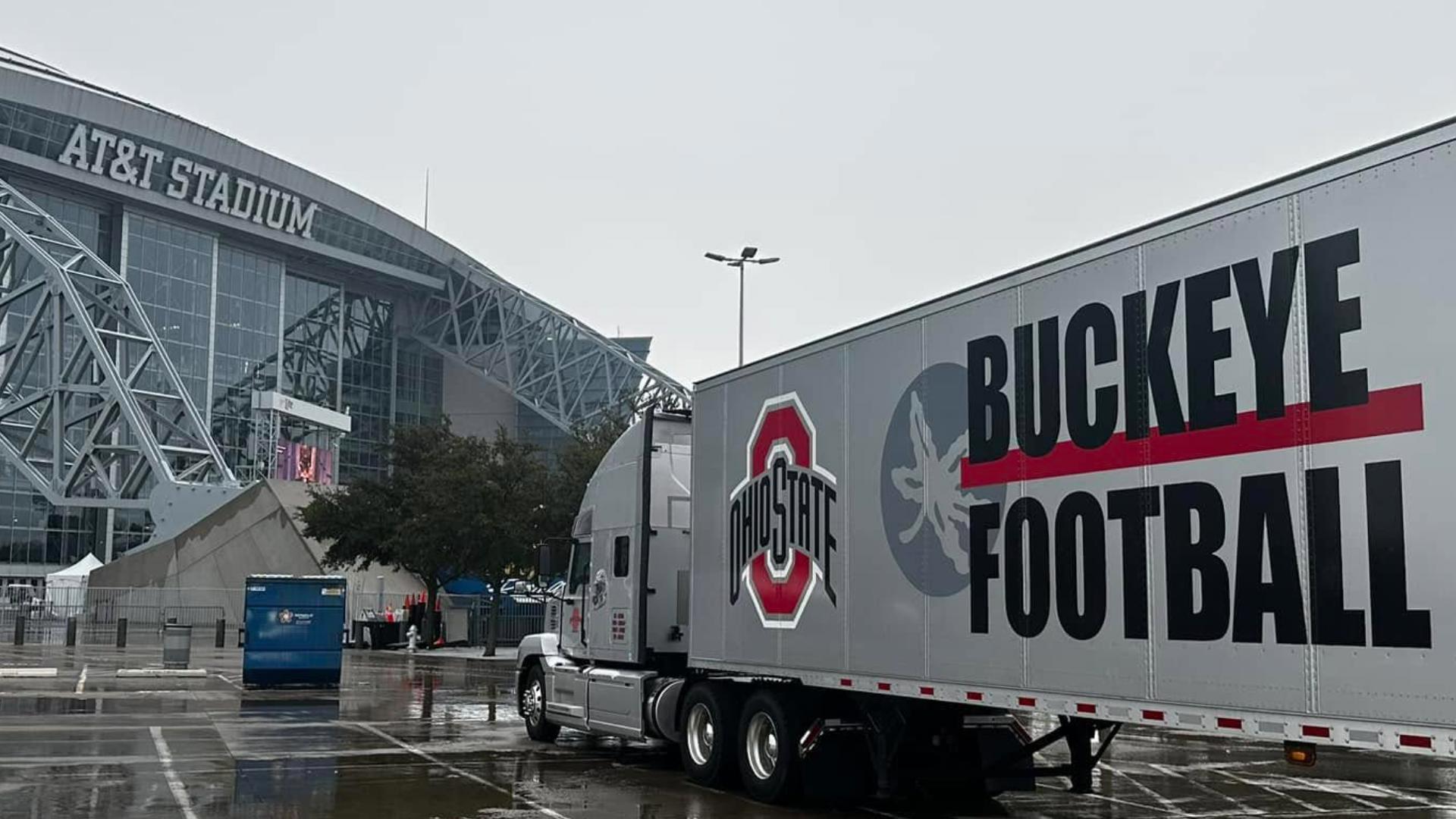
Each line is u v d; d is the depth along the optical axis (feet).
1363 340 23.22
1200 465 26.32
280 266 374.63
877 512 36.55
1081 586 29.14
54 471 229.86
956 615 33.06
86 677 92.38
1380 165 23.22
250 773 46.91
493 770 48.65
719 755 43.60
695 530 46.98
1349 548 23.13
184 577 170.50
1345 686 23.00
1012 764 37.99
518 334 401.49
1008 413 31.81
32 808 38.99
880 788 37.55
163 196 338.95
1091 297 29.55
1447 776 52.44
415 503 141.08
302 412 268.62
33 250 240.73
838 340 38.93
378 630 143.33
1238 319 25.81
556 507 135.13
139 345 327.67
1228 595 25.44
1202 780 50.21
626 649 50.39
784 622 40.78
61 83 315.17
